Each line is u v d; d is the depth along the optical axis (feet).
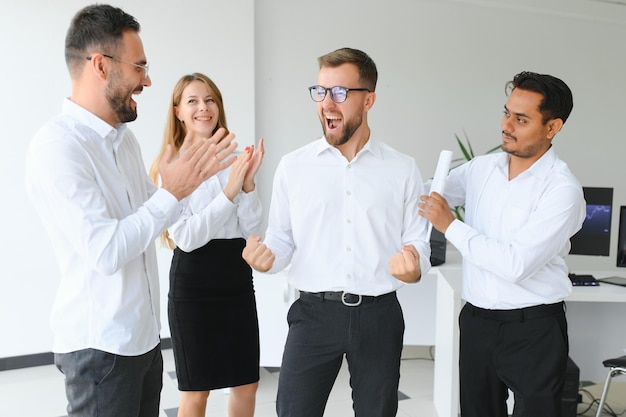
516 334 6.56
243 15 15.06
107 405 5.21
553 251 6.28
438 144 18.04
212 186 8.10
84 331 5.17
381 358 6.11
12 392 12.06
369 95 6.05
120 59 5.08
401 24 17.26
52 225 5.10
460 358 7.11
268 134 16.24
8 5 12.75
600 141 19.79
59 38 13.21
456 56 17.93
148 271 5.59
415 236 6.37
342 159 6.17
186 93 8.20
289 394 6.16
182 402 8.41
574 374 10.28
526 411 6.56
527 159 6.60
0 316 13.14
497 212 6.69
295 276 6.35
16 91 12.96
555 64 19.04
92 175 5.05
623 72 19.79
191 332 8.04
